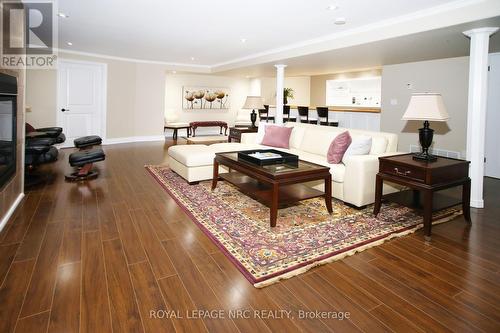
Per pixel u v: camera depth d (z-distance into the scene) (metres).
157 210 3.22
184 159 4.15
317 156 4.12
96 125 7.69
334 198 3.63
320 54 5.29
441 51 4.88
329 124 7.27
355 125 7.22
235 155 3.74
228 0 3.43
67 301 1.72
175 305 1.72
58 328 1.52
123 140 8.16
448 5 3.34
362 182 3.16
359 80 9.92
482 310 1.70
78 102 7.29
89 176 4.55
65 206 3.29
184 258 2.23
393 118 6.50
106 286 1.87
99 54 7.29
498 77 4.71
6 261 2.14
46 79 6.73
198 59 7.81
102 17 4.16
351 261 2.22
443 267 2.15
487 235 2.68
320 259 2.22
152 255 2.27
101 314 1.63
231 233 2.64
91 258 2.21
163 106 8.73
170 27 4.61
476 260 2.25
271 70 8.05
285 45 5.75
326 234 2.63
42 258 2.19
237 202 3.47
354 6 3.52
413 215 3.10
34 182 4.19
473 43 3.44
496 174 4.88
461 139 5.48
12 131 3.01
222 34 4.97
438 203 2.84
